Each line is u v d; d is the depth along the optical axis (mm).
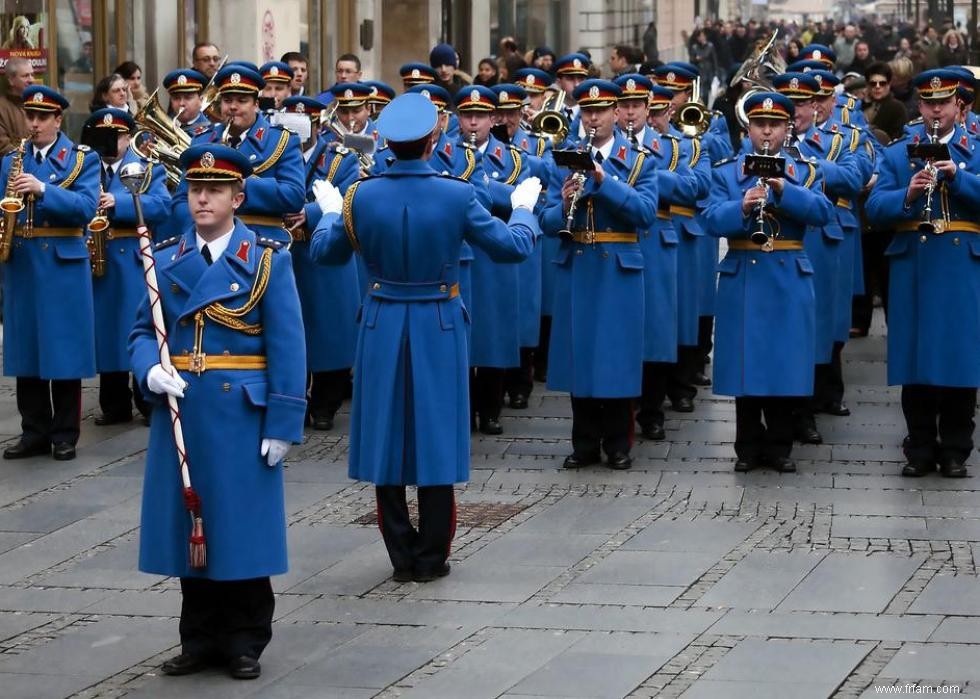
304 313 18312
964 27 94062
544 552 13500
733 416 19016
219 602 10984
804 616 11797
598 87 16047
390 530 12836
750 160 15469
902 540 13719
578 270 16297
